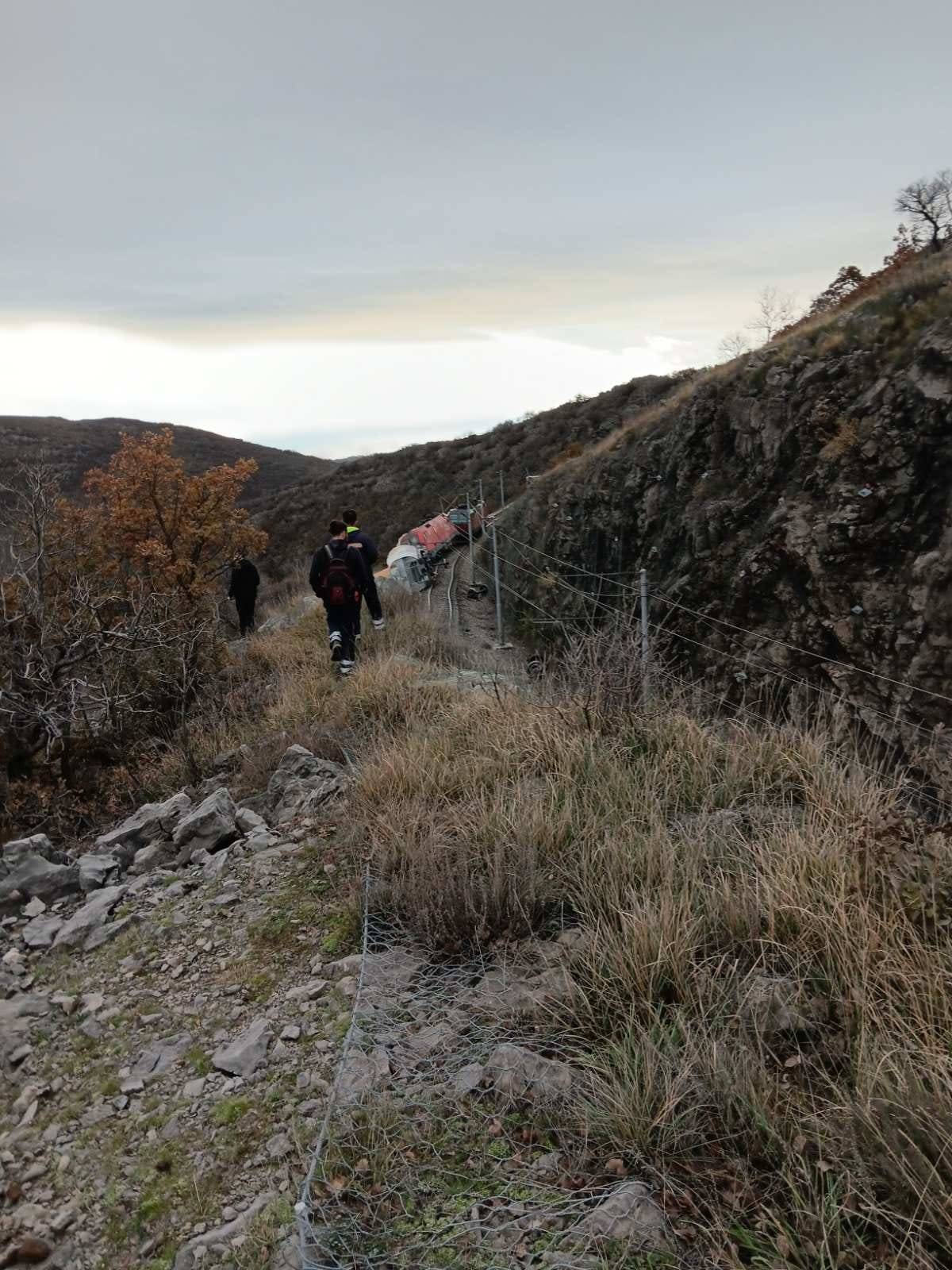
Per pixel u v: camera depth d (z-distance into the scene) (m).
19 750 8.24
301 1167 2.54
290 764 6.09
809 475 12.84
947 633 9.68
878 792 4.27
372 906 3.90
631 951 3.06
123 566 14.25
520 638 19.97
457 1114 2.60
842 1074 2.52
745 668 12.46
